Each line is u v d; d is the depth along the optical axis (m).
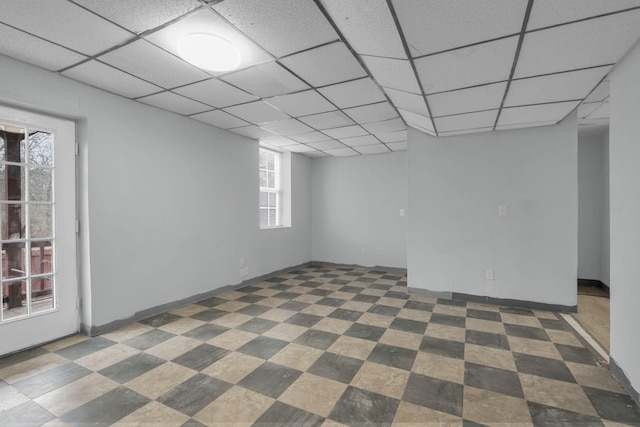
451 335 2.85
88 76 2.55
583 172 4.69
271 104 3.22
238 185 4.53
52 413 1.76
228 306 3.69
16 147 2.47
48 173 2.65
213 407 1.82
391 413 1.76
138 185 3.17
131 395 1.93
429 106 2.87
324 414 1.76
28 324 2.53
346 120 3.79
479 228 3.84
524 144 3.63
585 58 1.99
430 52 1.95
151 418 1.72
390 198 5.85
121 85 2.74
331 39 1.97
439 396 1.92
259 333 2.89
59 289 2.71
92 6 1.66
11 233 2.46
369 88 2.78
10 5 1.65
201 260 3.92
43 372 2.19
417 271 4.18
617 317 2.12
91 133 2.77
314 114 3.55
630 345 1.95
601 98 2.99
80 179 2.80
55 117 2.65
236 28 1.86
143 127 3.21
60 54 2.20
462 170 3.92
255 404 1.85
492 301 3.78
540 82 2.34
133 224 3.13
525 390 1.98
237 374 2.18
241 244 4.60
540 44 1.83
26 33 1.93
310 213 6.50
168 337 2.79
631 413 1.76
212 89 2.82
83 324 2.84
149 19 1.78
